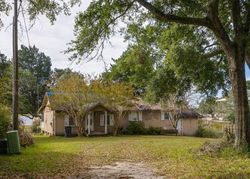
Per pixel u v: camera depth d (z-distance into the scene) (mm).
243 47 17891
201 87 23094
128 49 21203
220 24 17141
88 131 40844
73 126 42062
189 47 20594
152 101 23625
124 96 40906
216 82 23016
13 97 22422
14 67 22391
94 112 43594
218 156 17281
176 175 12625
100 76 40969
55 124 42562
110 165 15734
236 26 17672
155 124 46719
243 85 18000
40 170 14172
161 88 22781
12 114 23047
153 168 14625
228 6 18953
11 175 12969
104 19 15328
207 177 11734
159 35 20516
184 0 15969
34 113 63781
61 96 39750
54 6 14523
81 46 15469
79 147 24812
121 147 24391
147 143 27562
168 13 16391
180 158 17359
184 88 23406
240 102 17859
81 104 39969
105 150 22453
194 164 15000
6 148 20031
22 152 21031
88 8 15234
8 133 20094
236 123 17906
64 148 24078
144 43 20719
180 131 45969
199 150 19125
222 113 48750
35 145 26125
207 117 57094
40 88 68438
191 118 46688
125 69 21672
